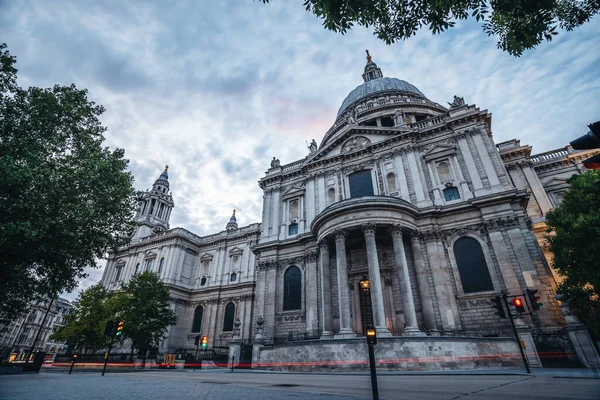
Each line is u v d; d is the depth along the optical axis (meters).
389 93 57.50
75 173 21.25
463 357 20.88
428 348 20.56
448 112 35.84
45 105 22.16
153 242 62.88
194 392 9.64
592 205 20.39
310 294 33.03
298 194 41.16
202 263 61.59
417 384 11.72
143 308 40.56
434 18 9.97
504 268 25.83
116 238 25.92
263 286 37.25
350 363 21.30
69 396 8.37
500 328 24.30
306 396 8.48
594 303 19.62
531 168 38.97
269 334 33.62
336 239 28.11
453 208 29.69
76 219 20.55
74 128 24.36
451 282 27.58
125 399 7.73
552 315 22.91
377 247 31.48
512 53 10.27
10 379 14.79
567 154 39.50
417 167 33.69
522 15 9.22
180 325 54.69
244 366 32.16
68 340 41.25
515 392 8.66
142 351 42.09
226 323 52.25
